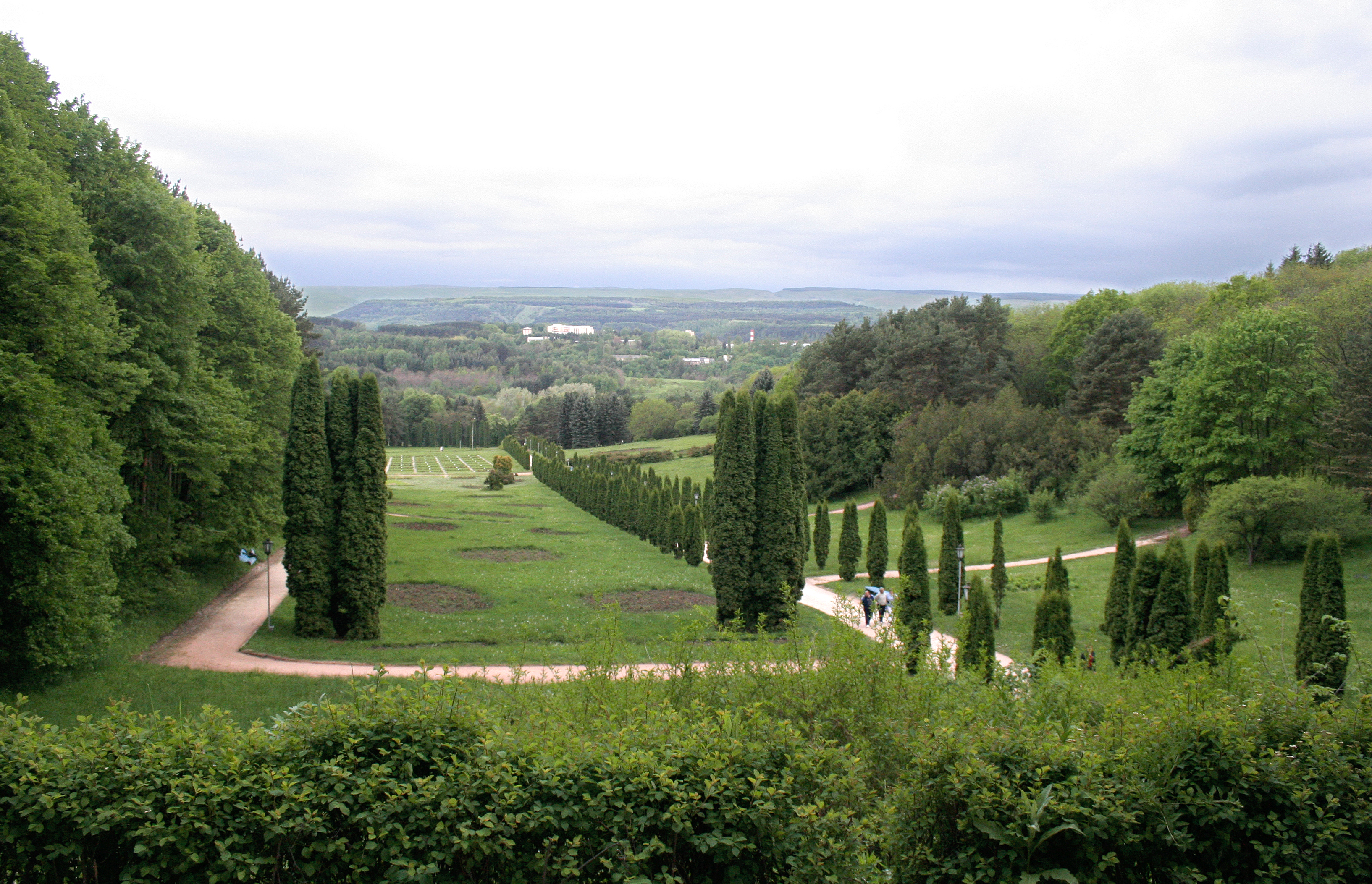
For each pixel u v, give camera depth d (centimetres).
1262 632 2344
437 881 599
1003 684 914
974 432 5841
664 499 4303
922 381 6931
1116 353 5750
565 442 12988
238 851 588
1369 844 659
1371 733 712
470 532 4581
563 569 3597
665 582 3334
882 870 671
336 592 2372
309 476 2344
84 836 585
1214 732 687
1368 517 3419
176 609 2539
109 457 1986
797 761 657
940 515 5522
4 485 1557
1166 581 1961
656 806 629
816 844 627
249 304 3212
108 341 1972
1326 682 1736
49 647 1656
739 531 2634
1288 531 3312
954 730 692
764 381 11456
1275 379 3959
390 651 2223
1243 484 3419
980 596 1861
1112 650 2280
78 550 1720
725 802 625
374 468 2389
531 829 600
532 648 2227
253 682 1848
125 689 1733
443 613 2683
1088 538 4394
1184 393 4188
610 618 1092
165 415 2414
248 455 2906
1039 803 611
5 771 594
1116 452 4881
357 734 638
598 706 881
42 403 1658
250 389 3219
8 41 2045
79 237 1911
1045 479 5384
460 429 13975
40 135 2089
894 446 6431
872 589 2583
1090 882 617
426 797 600
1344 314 4597
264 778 603
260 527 3080
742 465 2639
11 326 1716
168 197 2431
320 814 593
